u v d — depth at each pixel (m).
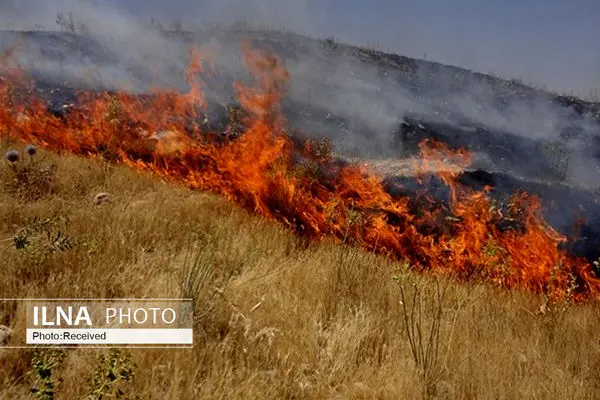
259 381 2.90
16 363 2.72
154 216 5.71
